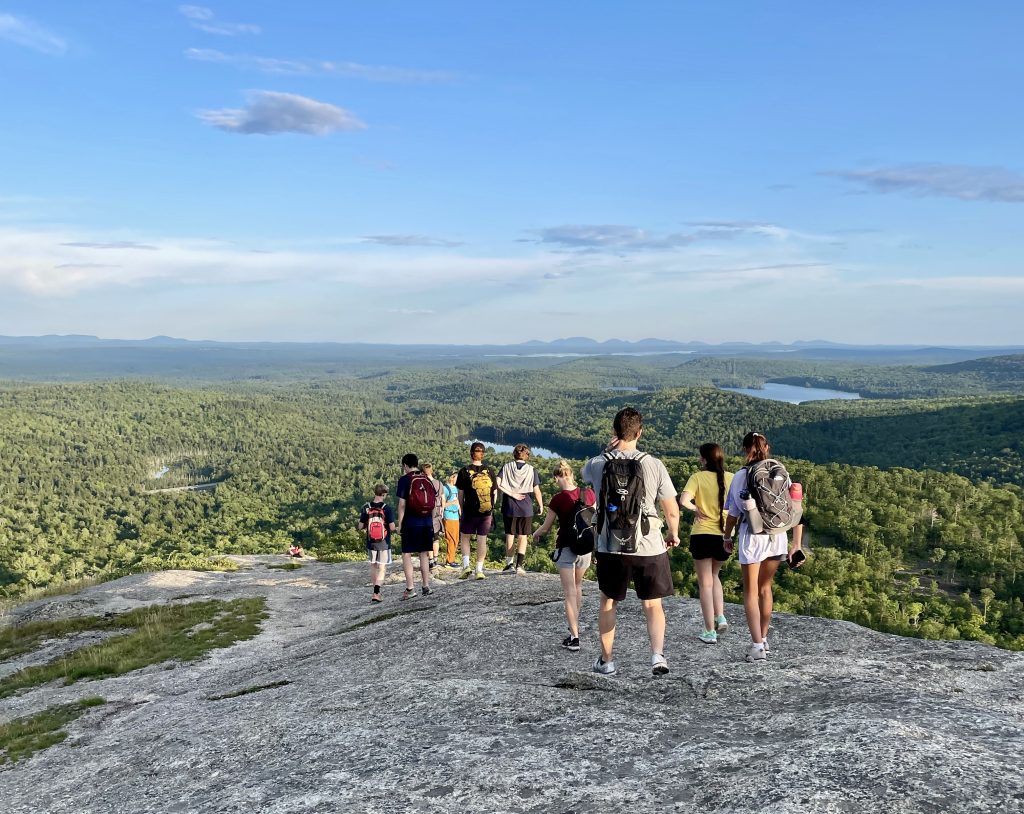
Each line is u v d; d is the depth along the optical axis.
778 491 7.18
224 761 6.16
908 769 3.88
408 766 5.12
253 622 15.51
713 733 5.25
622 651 8.50
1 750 8.88
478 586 13.58
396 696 7.09
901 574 111.75
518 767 4.83
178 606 18.05
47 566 148.12
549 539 81.06
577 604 8.68
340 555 28.98
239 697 9.20
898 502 133.88
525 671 8.05
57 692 11.69
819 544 118.94
